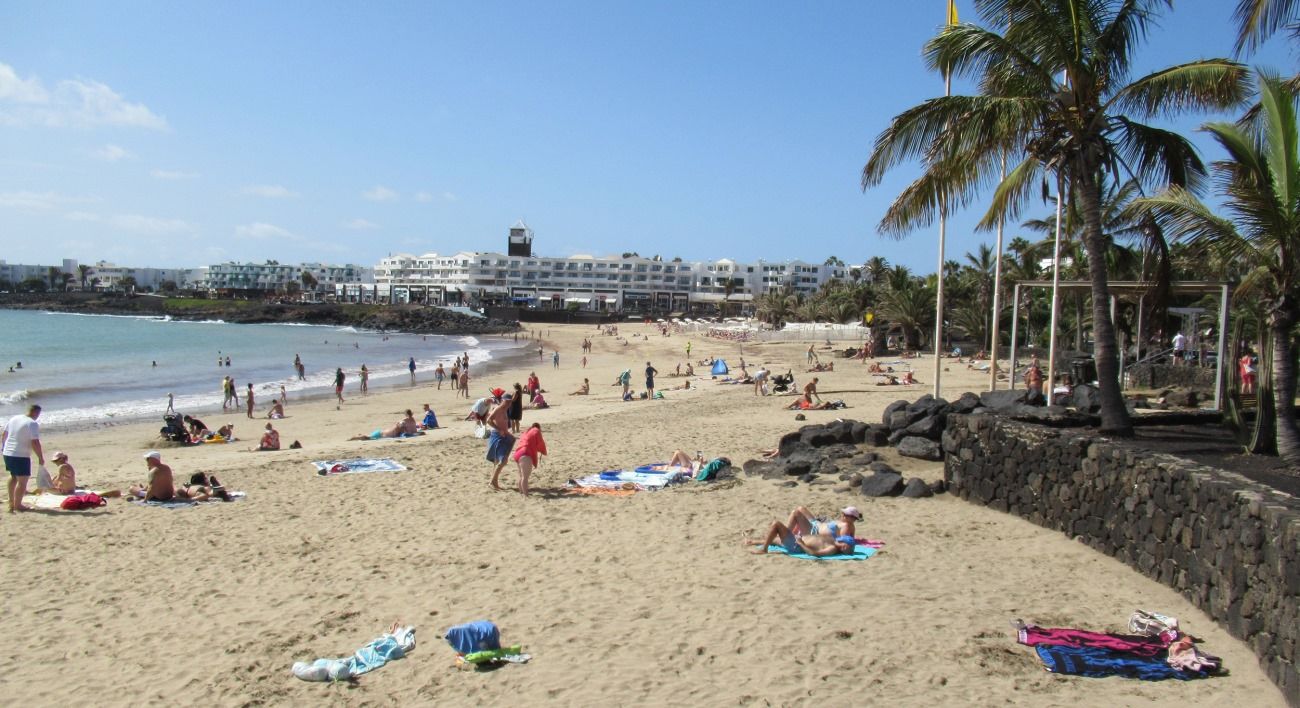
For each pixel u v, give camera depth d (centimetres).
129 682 622
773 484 1270
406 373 5122
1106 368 1161
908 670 604
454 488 1331
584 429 2064
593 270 16750
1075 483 944
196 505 1236
